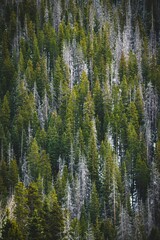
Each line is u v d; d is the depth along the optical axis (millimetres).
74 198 143500
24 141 167250
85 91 194125
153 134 185875
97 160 155125
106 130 176500
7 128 174625
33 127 175500
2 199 132375
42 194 134500
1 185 141250
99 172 155750
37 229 101375
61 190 141750
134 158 163250
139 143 167000
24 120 178125
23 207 108875
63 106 186500
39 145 164625
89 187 150125
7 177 147000
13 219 103438
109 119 177500
